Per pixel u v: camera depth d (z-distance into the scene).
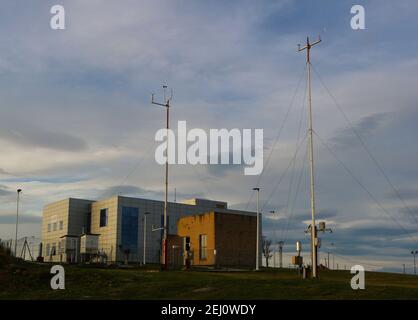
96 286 30.36
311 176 36.56
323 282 29.23
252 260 72.12
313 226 35.31
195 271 48.66
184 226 74.44
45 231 121.44
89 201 116.75
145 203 111.50
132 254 107.00
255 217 73.94
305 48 40.47
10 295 28.19
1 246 43.72
